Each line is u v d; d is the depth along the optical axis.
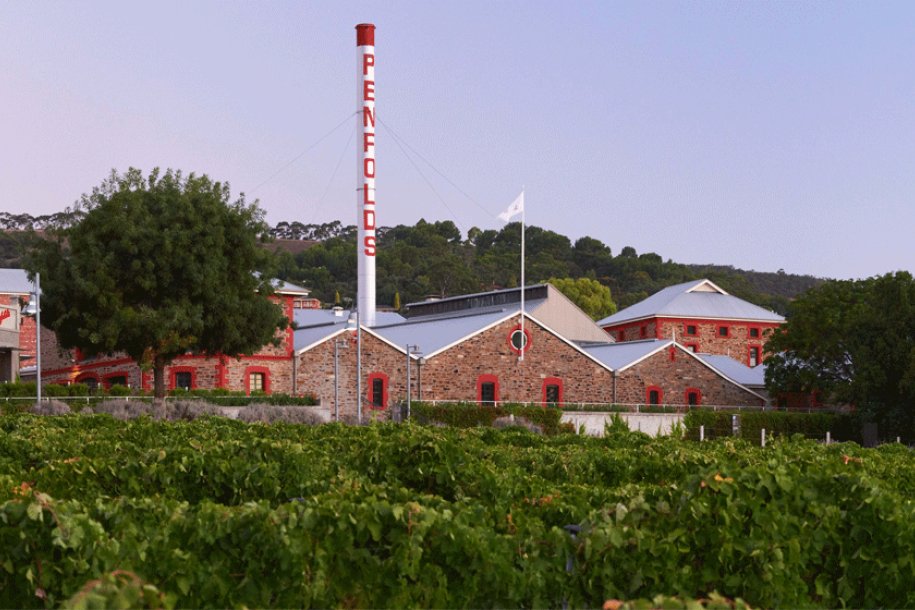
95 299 51.34
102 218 52.41
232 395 58.41
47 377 71.06
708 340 99.44
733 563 13.52
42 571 11.90
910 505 14.91
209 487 19.58
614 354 74.19
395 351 63.88
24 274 77.31
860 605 14.59
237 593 12.25
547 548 12.81
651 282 191.88
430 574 12.48
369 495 13.97
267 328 55.03
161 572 11.85
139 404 49.91
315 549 12.41
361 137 83.81
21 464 22.81
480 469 19.00
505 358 66.38
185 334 52.94
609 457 23.34
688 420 66.00
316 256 182.25
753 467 15.21
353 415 58.97
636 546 12.75
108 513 12.96
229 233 54.34
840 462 20.56
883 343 65.38
